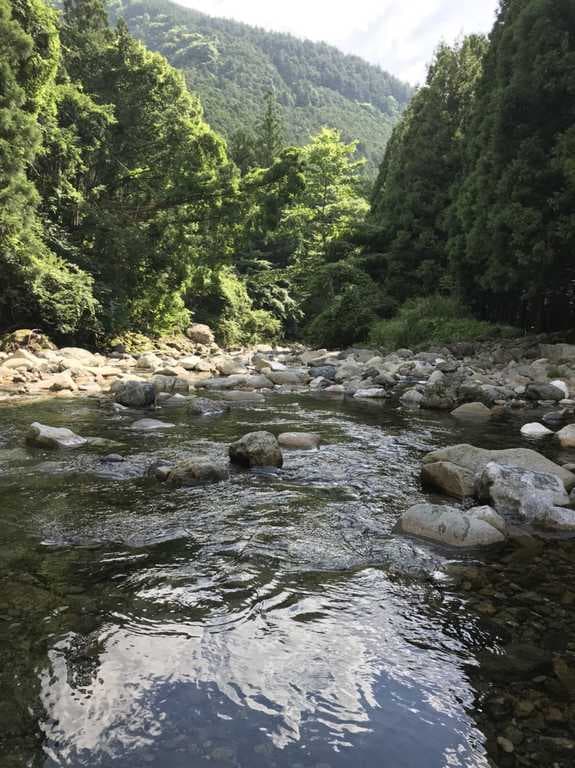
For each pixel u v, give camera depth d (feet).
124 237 71.87
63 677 8.54
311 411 33.88
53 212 67.87
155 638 9.66
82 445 23.61
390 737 7.52
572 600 11.30
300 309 124.26
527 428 27.63
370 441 25.79
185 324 89.92
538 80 50.21
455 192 82.58
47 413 30.48
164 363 58.29
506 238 53.31
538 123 52.31
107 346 67.46
